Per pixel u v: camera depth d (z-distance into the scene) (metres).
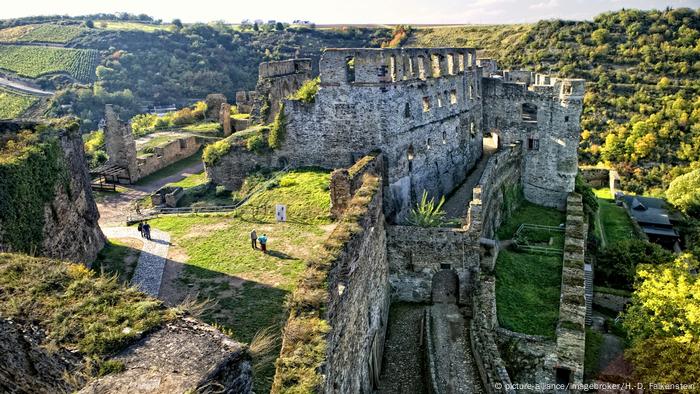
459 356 25.23
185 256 28.89
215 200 41.28
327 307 15.38
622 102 87.00
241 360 9.18
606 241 47.75
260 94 52.75
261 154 41.81
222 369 8.77
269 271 26.72
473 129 47.44
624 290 38.09
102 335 9.50
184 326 10.00
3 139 24.83
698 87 85.00
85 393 8.16
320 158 39.53
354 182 31.53
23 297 10.90
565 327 26.56
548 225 42.00
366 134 36.97
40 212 22.45
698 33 96.19
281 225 32.97
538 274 33.28
